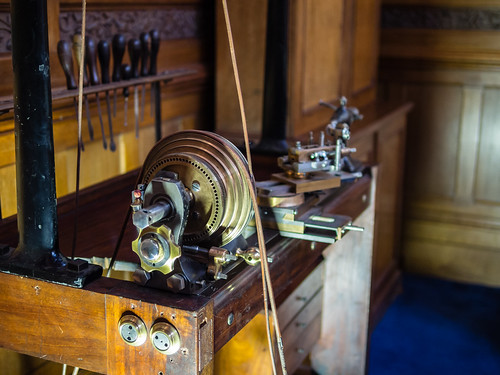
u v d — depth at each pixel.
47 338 1.53
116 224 1.93
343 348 2.94
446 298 4.27
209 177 1.50
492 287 4.47
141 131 2.81
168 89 2.91
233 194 1.52
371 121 3.36
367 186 2.52
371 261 2.75
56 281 1.47
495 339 3.74
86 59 2.11
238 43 2.96
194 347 1.36
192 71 2.69
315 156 2.04
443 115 4.39
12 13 1.39
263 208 1.84
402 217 4.63
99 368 1.49
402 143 4.10
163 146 1.59
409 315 4.01
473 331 3.83
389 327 3.85
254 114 3.00
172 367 1.40
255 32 2.91
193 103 3.16
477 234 4.48
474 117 4.33
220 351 2.32
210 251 1.47
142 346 1.42
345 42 3.43
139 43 2.35
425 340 3.71
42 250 1.51
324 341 2.96
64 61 2.04
